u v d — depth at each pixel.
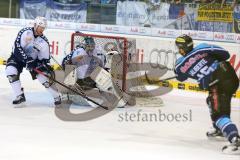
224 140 10.85
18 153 9.11
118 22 21.41
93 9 21.89
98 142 10.20
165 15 20.45
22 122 11.67
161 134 11.26
